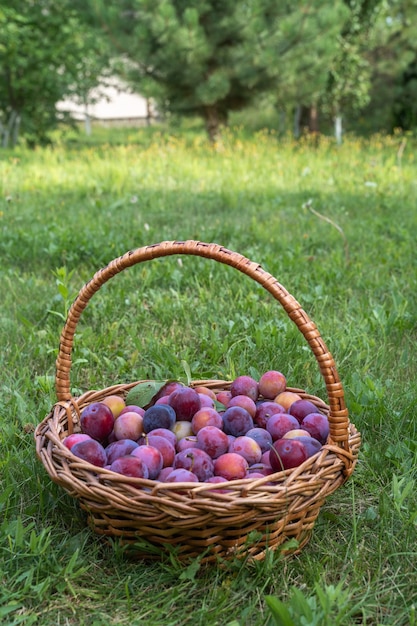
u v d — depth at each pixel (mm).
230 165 10375
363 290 4551
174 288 4656
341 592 1855
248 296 4180
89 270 5066
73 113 18078
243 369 3256
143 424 2275
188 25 11953
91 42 15391
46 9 16141
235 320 3896
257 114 19875
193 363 3303
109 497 1865
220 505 1813
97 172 9758
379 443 2652
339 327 3775
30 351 3584
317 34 12516
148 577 1985
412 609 1771
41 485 2273
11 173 9938
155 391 2449
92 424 2252
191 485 1854
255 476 2062
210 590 1912
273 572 1974
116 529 1979
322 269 4750
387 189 8250
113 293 4398
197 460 2037
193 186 8945
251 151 11578
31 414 2832
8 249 5426
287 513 1912
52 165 10867
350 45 14711
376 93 16859
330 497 2373
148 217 6867
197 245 2146
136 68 13266
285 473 1946
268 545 1969
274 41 12422
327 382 2057
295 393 2594
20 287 4613
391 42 15680
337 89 14945
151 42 12773
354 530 2059
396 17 15969
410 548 2072
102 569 2014
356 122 18266
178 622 1831
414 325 3836
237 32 12703
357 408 2783
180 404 2316
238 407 2342
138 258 2217
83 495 1930
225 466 2047
